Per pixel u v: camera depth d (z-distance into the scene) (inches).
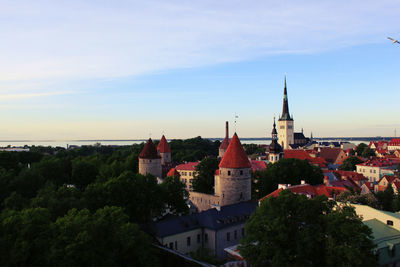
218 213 2898.6
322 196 1931.6
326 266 1734.7
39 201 2559.1
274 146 6166.3
